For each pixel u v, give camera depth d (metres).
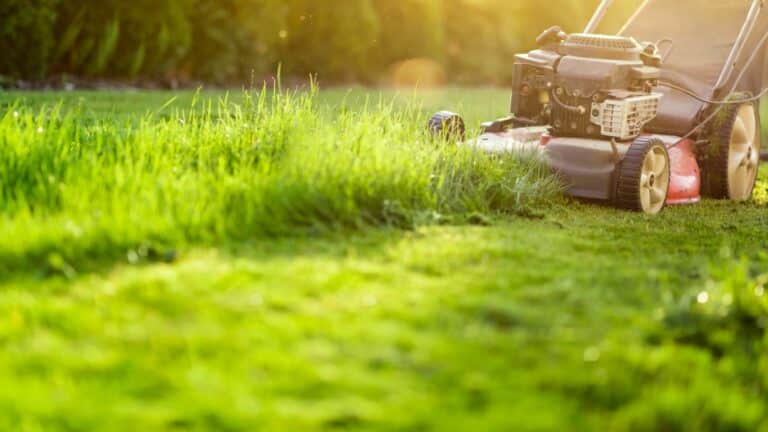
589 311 2.63
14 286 2.60
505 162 3.76
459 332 2.46
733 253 3.22
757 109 4.37
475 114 5.64
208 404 1.97
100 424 1.88
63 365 2.14
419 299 2.63
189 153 3.53
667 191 3.89
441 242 3.05
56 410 1.92
